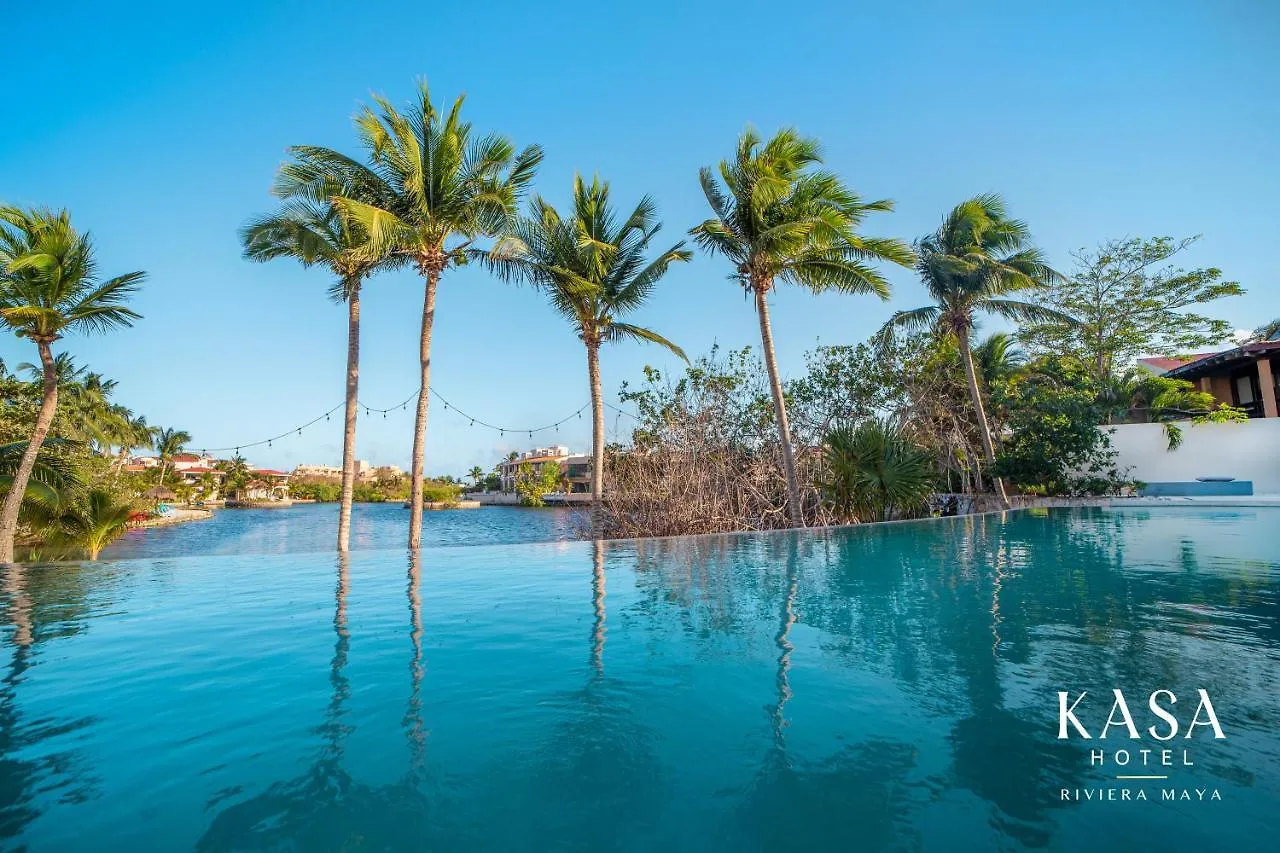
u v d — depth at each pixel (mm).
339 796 2195
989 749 2494
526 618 4812
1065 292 25047
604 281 15734
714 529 15570
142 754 2539
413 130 13242
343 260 13609
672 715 2885
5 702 3104
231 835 1961
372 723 2830
